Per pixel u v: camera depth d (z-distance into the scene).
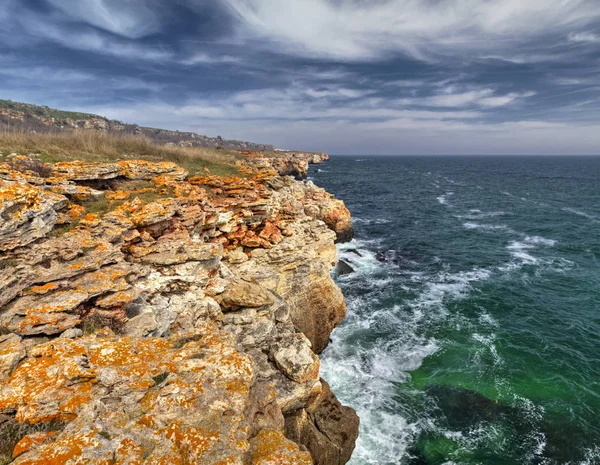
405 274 36.44
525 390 19.41
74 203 15.48
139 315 11.79
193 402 7.61
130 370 8.05
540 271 36.81
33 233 10.95
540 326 25.98
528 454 15.62
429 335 24.86
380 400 18.62
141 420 7.15
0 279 9.46
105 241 13.20
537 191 100.75
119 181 20.05
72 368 7.70
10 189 10.59
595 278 34.75
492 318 27.22
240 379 8.56
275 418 9.78
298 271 23.39
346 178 138.00
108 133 33.31
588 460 15.32
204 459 6.54
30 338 9.19
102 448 6.25
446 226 57.56
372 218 64.06
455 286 33.25
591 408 18.16
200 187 24.88
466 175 164.50
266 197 26.86
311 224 30.77
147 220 15.62
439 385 19.75
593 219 60.47
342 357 22.48
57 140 25.33
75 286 10.82
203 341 9.99
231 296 16.23
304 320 22.72
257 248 23.84
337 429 14.77
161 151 33.72
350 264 38.66
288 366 13.98
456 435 16.56
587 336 24.72
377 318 27.28
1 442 6.72
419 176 156.50
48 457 5.87
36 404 7.07
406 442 16.16
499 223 59.25
